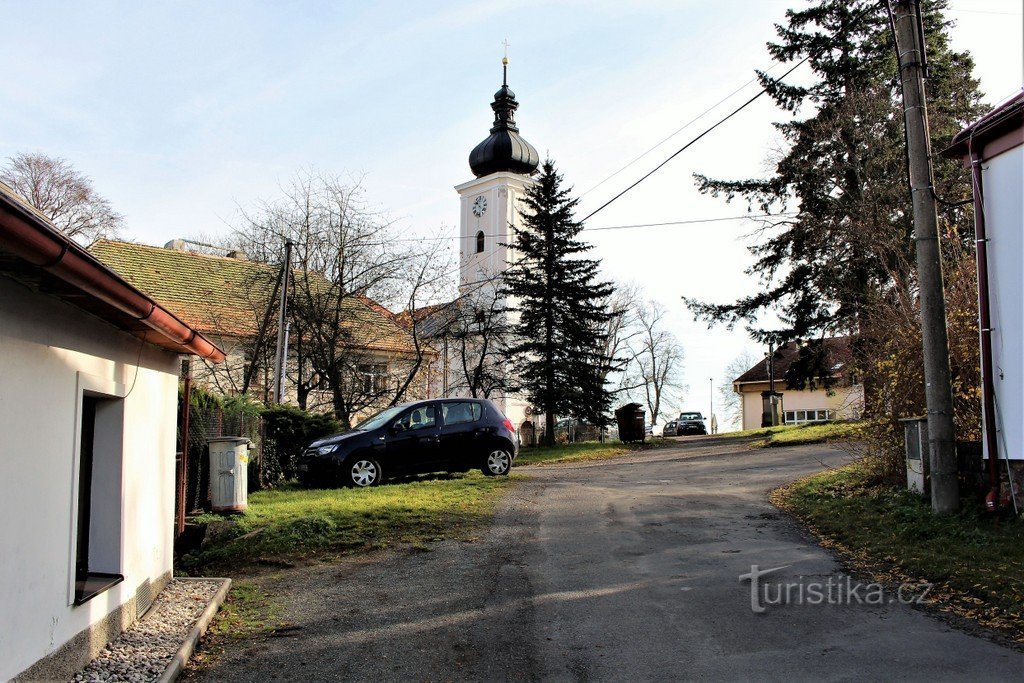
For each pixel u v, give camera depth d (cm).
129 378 694
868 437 1249
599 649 612
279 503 1270
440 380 3675
